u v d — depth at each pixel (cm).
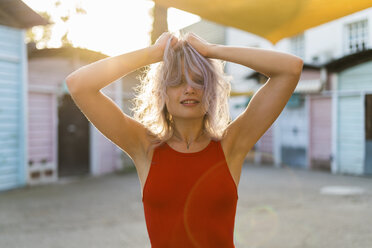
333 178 923
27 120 829
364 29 956
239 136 145
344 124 1005
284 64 132
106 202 660
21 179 823
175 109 136
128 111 1062
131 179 945
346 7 190
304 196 692
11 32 794
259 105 140
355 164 983
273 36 238
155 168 139
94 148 1016
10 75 797
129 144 145
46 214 568
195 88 132
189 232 134
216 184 135
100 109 135
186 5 201
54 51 889
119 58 134
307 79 1088
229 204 137
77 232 466
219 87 141
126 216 554
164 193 135
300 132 1128
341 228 471
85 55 926
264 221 511
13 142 808
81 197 707
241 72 1273
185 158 139
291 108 1159
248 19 214
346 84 995
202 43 138
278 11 200
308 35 1086
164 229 135
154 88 148
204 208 134
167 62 134
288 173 1021
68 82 132
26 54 827
